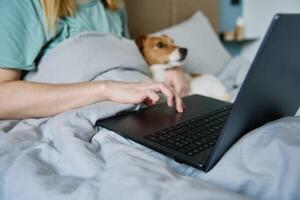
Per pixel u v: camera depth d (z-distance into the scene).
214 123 0.78
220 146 0.53
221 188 0.48
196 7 2.24
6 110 0.84
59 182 0.58
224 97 1.50
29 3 0.95
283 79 0.58
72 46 0.99
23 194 0.58
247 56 2.74
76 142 0.67
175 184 0.48
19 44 0.91
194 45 1.94
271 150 0.52
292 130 0.55
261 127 0.57
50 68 0.98
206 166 0.55
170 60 1.57
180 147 0.64
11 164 0.66
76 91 0.84
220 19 2.57
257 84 0.50
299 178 0.47
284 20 0.45
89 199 0.50
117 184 0.50
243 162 0.53
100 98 0.85
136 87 0.85
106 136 0.73
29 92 0.83
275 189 0.48
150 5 1.96
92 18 1.16
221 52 2.06
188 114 0.85
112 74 0.98
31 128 0.81
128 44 1.15
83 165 0.61
